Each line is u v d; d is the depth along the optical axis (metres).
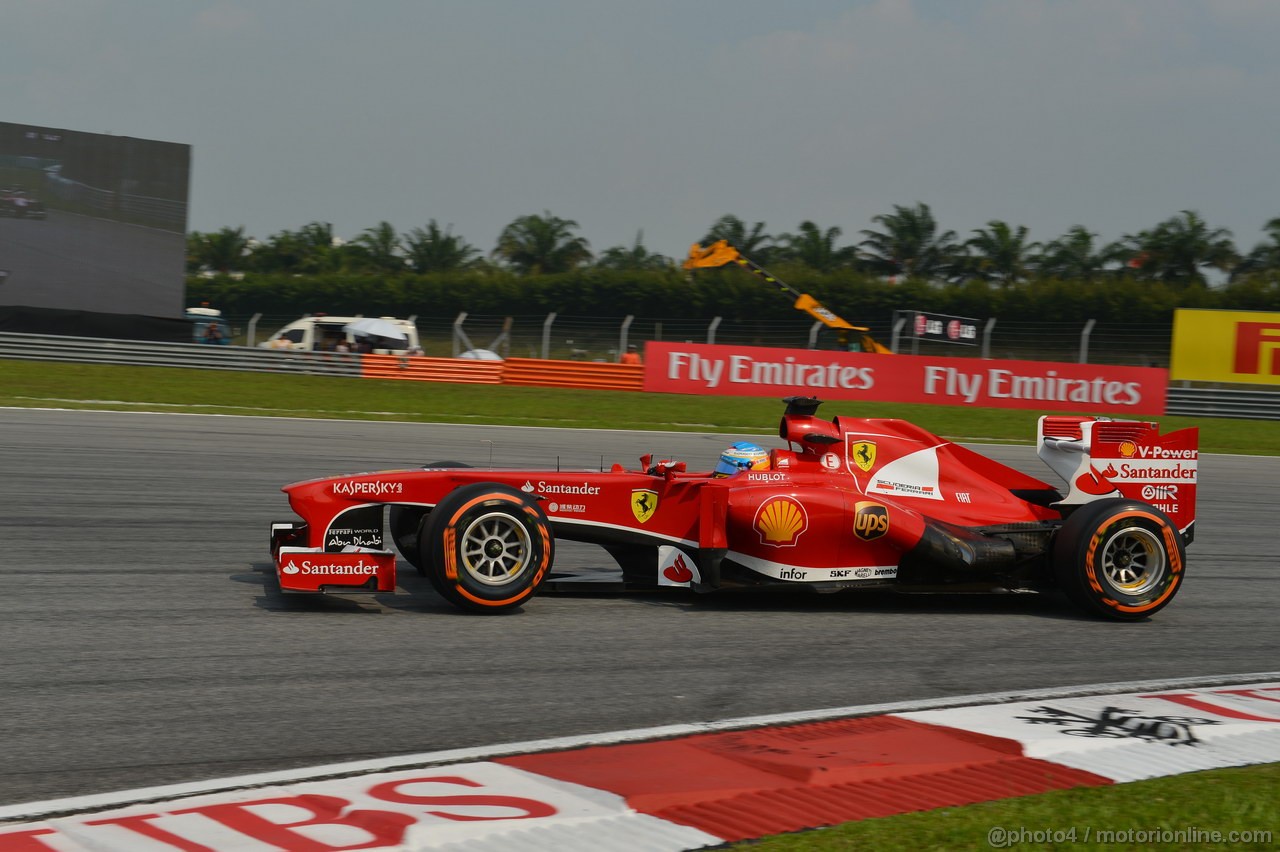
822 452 6.86
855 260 49.59
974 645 5.96
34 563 7.05
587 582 6.69
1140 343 31.48
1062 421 7.36
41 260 28.66
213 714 4.33
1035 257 47.97
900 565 6.70
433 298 48.34
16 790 3.51
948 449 7.16
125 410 18.22
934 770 3.87
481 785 3.62
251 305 49.78
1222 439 21.41
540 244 54.09
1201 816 3.40
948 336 31.41
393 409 20.61
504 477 6.40
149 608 6.02
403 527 6.99
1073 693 5.02
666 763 3.88
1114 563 6.82
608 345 34.50
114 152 29.16
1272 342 25.88
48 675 4.75
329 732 4.17
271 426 16.75
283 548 5.96
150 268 29.78
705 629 6.03
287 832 3.18
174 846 3.07
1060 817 3.39
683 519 6.61
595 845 3.15
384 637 5.57
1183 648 6.12
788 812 3.44
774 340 38.88
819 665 5.39
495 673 5.03
